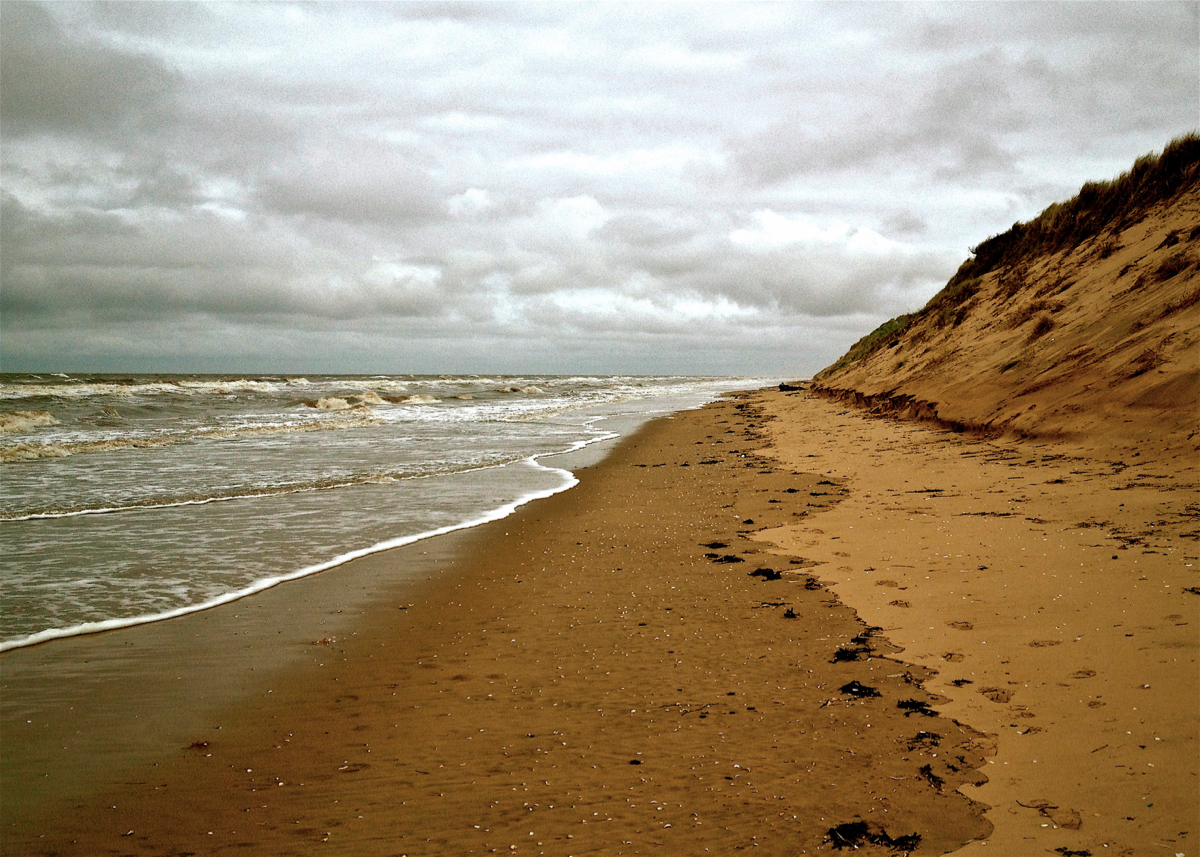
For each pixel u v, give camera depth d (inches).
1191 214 740.0
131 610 330.6
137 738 214.7
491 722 220.7
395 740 211.0
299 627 309.6
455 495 619.2
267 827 169.2
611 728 213.5
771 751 194.7
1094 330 682.2
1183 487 408.8
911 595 309.3
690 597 333.7
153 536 471.2
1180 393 505.7
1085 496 424.2
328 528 494.6
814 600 317.7
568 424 1386.6
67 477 712.4
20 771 196.2
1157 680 207.9
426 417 1579.7
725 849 153.4
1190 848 140.3
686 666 257.0
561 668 260.8
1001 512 420.5
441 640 292.5
